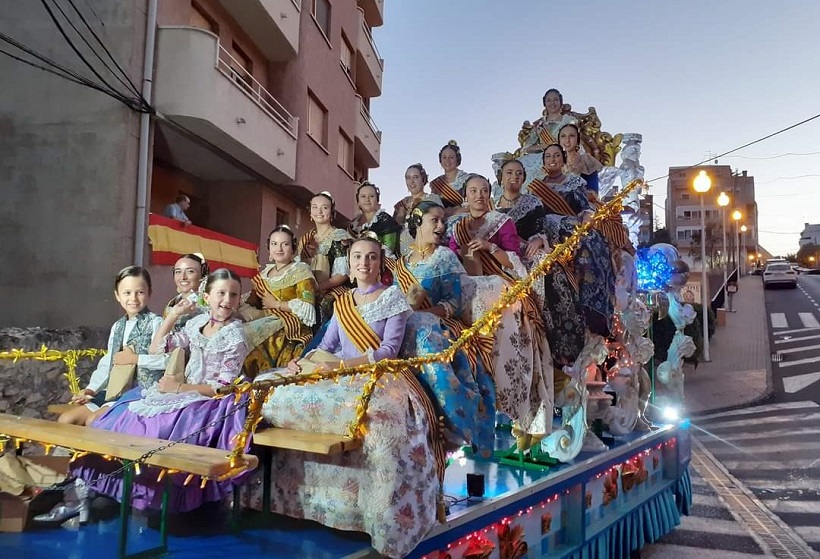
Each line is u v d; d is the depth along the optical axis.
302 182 14.23
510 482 3.83
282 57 14.23
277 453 3.05
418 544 2.79
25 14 9.68
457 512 3.11
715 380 18.94
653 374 7.09
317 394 2.91
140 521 3.01
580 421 4.55
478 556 3.21
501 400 3.84
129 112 9.55
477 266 4.34
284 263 4.52
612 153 6.79
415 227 4.20
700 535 6.23
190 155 11.65
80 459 3.10
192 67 9.95
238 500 2.94
